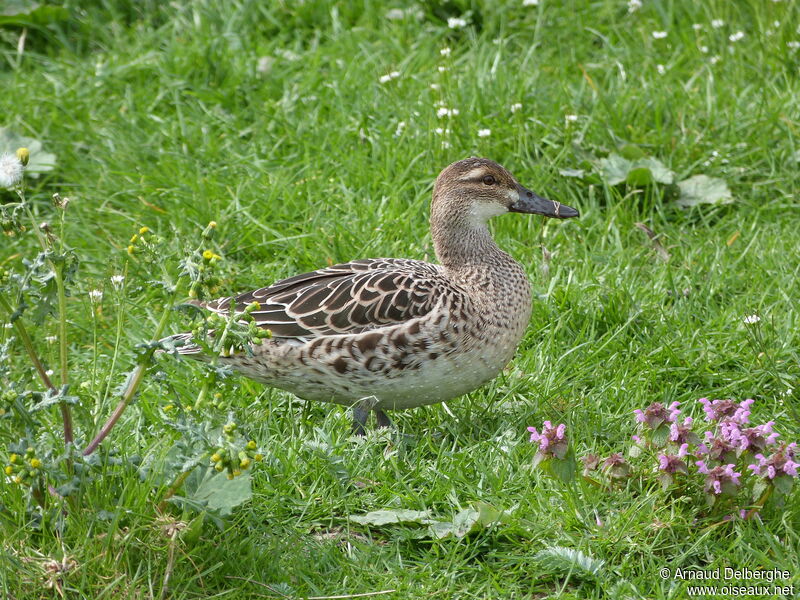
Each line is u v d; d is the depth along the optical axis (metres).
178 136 13.46
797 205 12.24
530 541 7.83
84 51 15.75
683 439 7.93
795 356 9.92
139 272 11.27
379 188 12.66
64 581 7.07
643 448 8.20
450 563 7.64
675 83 14.18
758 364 9.95
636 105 13.38
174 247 11.59
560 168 12.73
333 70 14.53
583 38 15.31
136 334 10.63
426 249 11.63
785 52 14.44
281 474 8.46
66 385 7.11
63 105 14.02
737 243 11.82
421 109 13.55
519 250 11.70
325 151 13.02
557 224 12.07
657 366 10.07
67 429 7.39
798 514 7.91
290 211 12.35
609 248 11.73
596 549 7.69
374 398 9.12
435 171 12.69
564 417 9.33
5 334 7.53
